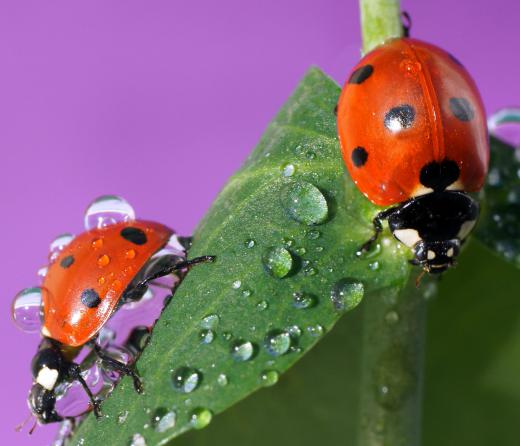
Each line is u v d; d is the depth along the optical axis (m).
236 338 0.07
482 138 0.07
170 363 0.07
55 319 0.07
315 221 0.07
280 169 0.07
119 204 0.07
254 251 0.07
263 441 0.07
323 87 0.07
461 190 0.07
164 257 0.07
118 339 0.07
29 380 0.07
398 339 0.07
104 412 0.07
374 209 0.07
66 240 0.07
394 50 0.07
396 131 0.07
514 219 0.07
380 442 0.07
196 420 0.06
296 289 0.07
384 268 0.07
